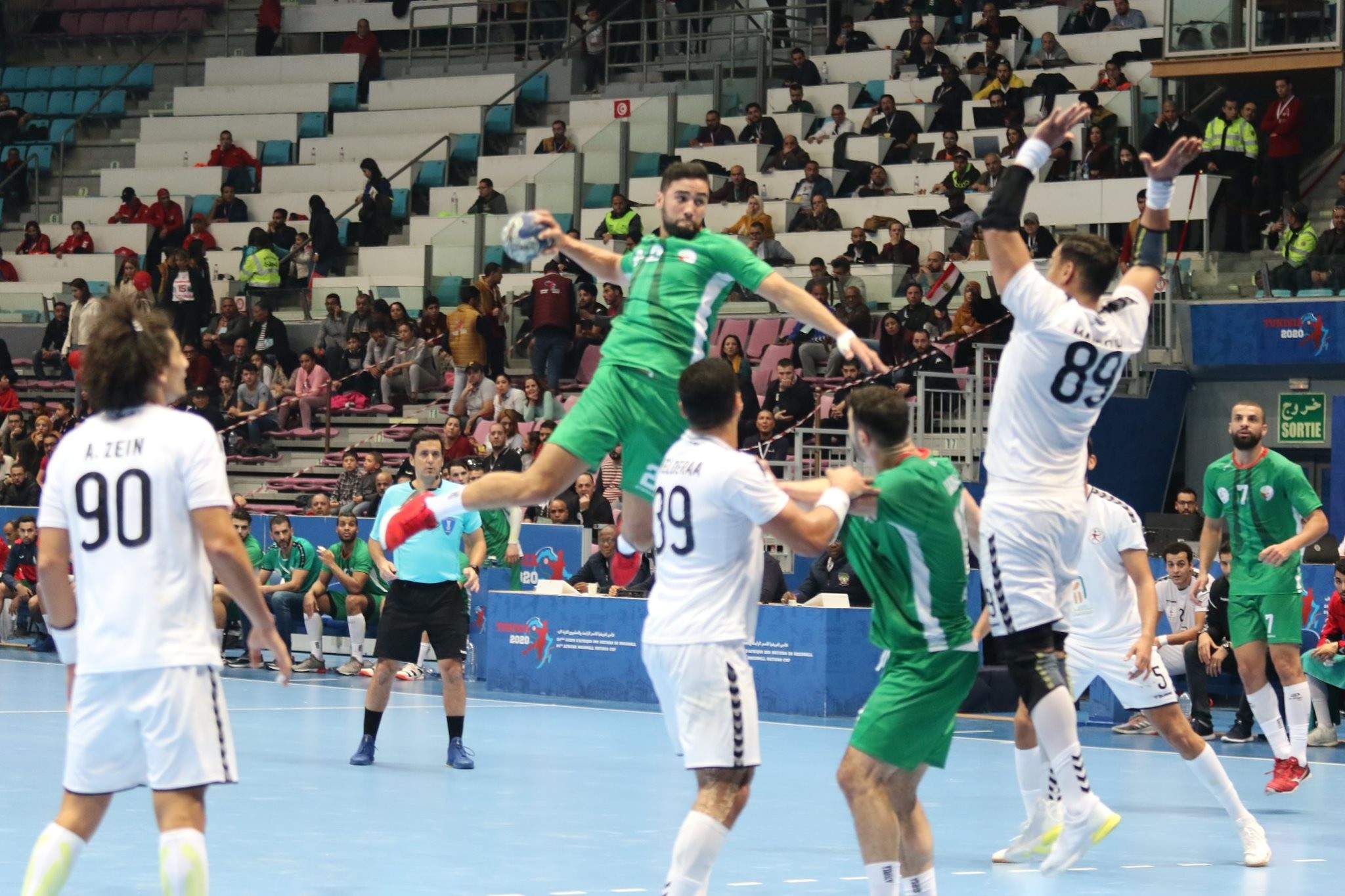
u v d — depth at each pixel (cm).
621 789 1239
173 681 636
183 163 3919
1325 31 2841
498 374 2961
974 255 2839
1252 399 2562
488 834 1039
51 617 679
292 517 2380
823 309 796
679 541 720
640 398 809
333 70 4006
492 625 2047
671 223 826
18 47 4419
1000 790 1270
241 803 1149
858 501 741
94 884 866
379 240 3494
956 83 3228
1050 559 796
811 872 930
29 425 2995
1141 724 1683
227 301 3200
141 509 641
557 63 3803
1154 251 826
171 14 4297
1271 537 1264
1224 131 2769
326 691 1958
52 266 3600
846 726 1678
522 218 860
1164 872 947
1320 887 906
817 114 3416
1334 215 2548
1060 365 780
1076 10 3388
